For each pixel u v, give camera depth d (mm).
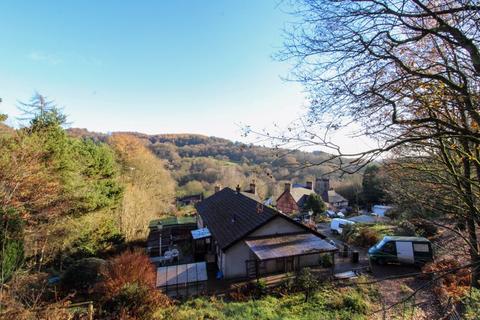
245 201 20656
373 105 4238
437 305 9617
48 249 15227
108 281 10859
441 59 4484
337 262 16406
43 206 13406
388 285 12164
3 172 10672
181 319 8969
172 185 45438
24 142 13031
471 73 4105
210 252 18938
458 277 9805
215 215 21922
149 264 13977
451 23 3891
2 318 6602
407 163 7223
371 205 41250
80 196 18000
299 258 15789
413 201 8102
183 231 27156
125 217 24969
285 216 15961
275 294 11969
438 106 4238
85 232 18906
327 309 10047
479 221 6141
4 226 8961
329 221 33406
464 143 5031
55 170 16188
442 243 13664
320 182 52094
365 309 9820
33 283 10734
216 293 12484
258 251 13617
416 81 4098
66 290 11695
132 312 8914
